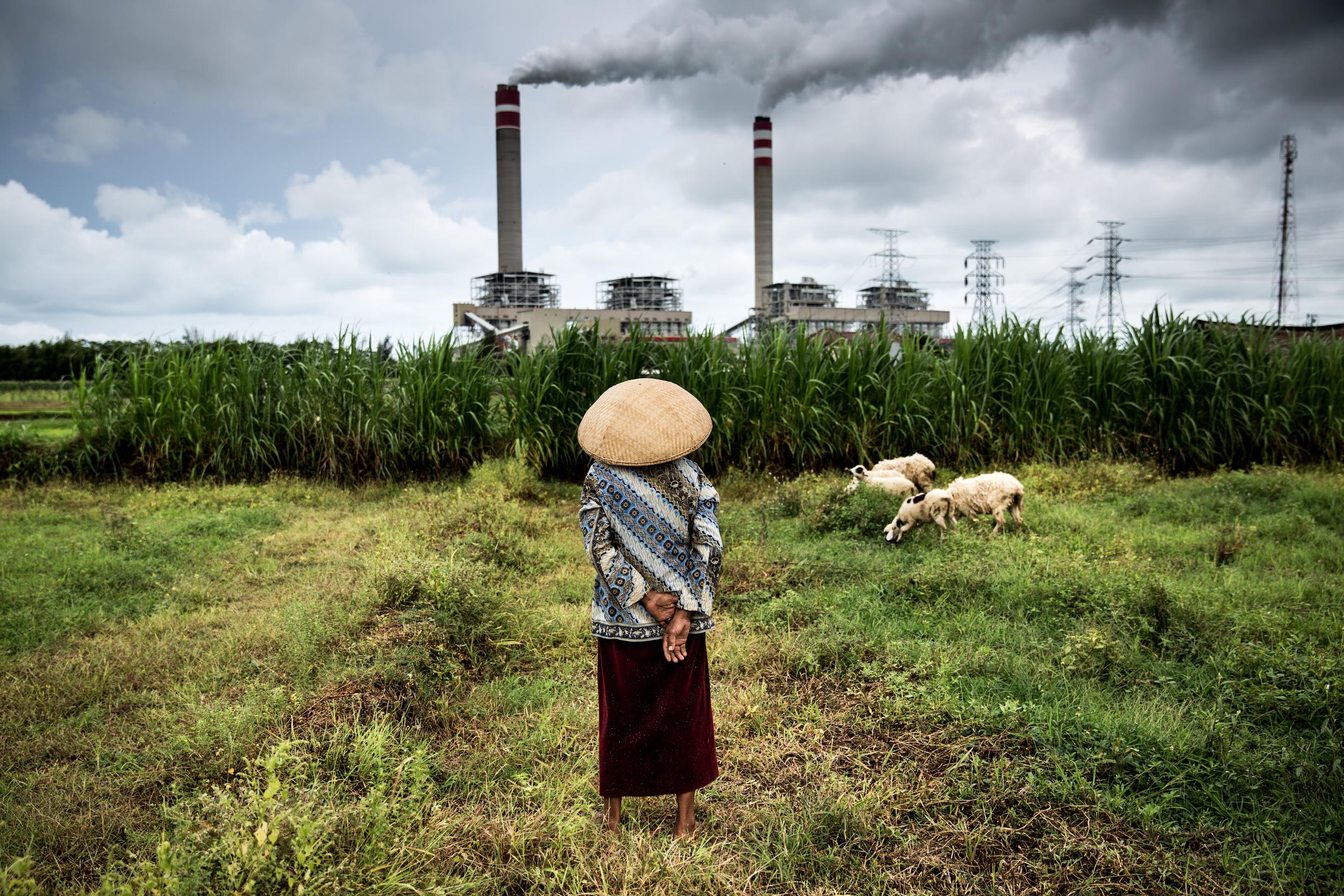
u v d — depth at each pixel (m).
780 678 4.22
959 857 2.73
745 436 10.77
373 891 2.30
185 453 10.36
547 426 10.55
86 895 2.50
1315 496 8.26
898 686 3.91
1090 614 4.90
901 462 8.91
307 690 3.86
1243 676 3.92
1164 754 3.18
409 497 9.43
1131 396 11.54
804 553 6.39
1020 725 3.47
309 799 2.63
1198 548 6.55
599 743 2.88
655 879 2.54
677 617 2.72
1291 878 2.50
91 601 5.58
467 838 2.78
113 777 3.26
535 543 7.02
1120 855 2.67
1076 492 9.05
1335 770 2.99
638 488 2.73
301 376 11.00
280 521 8.34
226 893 2.16
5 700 3.95
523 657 4.55
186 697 3.92
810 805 2.96
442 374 10.95
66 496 9.28
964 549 6.46
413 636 4.27
